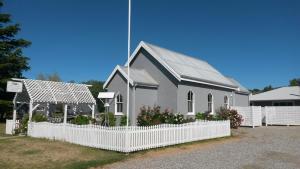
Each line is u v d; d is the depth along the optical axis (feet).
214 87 98.07
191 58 107.76
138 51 89.66
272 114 108.37
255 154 47.83
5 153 47.44
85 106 112.68
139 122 68.74
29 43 137.90
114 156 44.96
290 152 49.62
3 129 88.38
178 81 81.30
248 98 139.95
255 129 91.04
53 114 103.14
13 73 131.75
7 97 130.82
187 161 42.34
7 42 133.08
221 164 40.42
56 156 45.11
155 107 77.36
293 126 102.37
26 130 71.56
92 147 51.96
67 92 85.87
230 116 93.66
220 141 63.36
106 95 78.95
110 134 49.39
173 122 67.26
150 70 87.20
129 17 55.06
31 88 77.61
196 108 87.92
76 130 55.62
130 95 79.97
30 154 46.57
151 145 51.37
